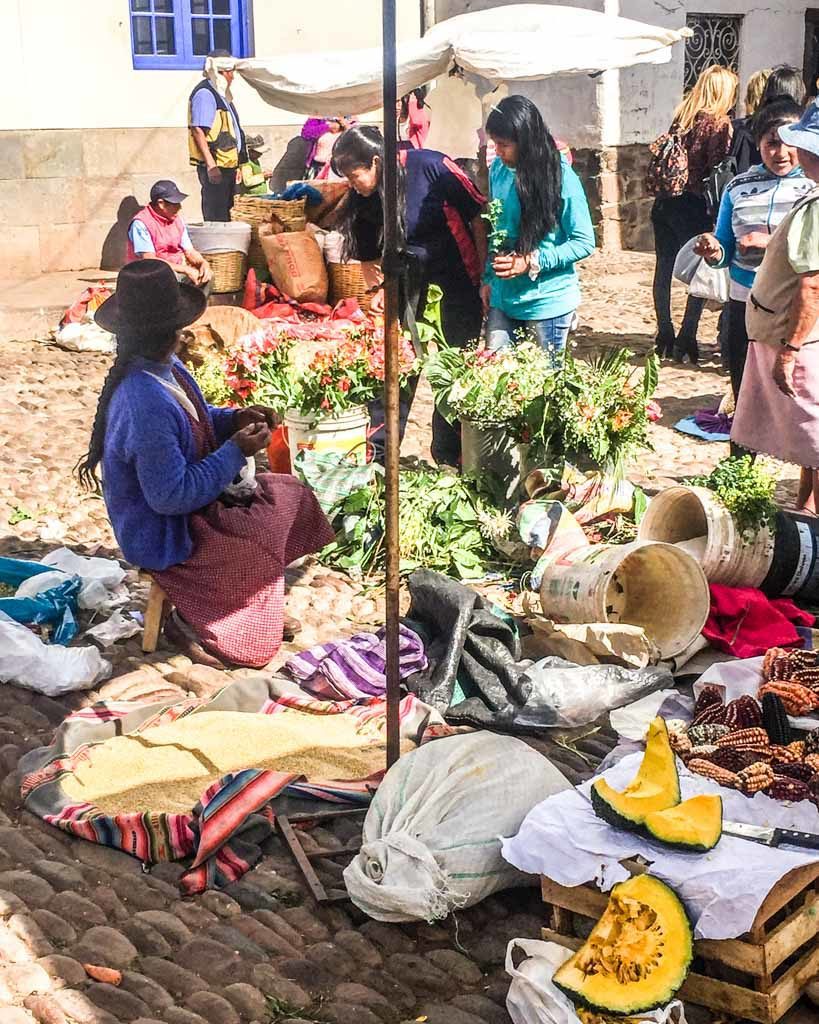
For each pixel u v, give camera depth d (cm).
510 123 662
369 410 721
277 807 412
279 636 531
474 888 354
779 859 308
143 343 508
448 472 676
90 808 415
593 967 306
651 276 1432
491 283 715
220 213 1312
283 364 657
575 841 323
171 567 524
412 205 693
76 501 722
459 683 494
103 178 1349
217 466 512
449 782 369
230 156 1292
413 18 1501
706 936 303
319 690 503
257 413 548
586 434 606
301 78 934
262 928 359
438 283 711
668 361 1052
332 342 670
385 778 381
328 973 344
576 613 532
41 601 553
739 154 926
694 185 982
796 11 1695
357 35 1464
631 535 620
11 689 499
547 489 622
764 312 602
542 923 361
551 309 700
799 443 613
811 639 524
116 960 346
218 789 405
